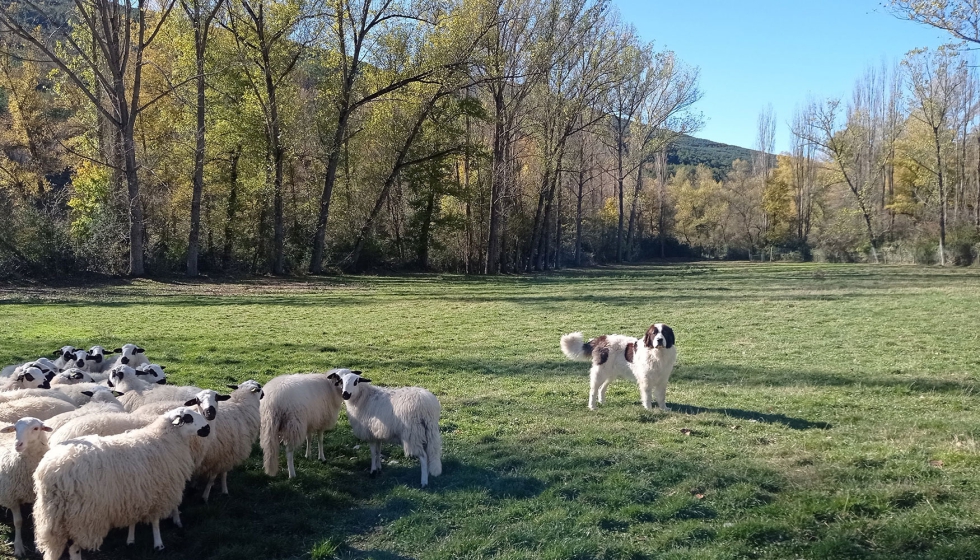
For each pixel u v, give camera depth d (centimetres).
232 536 678
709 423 1026
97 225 3488
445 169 5122
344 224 4778
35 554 650
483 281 4312
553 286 3894
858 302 2700
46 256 3266
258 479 833
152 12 3994
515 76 4281
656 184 9350
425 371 1510
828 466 771
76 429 690
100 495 588
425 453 798
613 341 1191
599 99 5450
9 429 644
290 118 4034
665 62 6819
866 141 7419
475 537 640
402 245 5162
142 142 4128
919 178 6556
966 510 617
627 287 3797
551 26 4494
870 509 638
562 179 6222
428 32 4125
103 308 2456
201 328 2073
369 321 2330
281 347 1778
